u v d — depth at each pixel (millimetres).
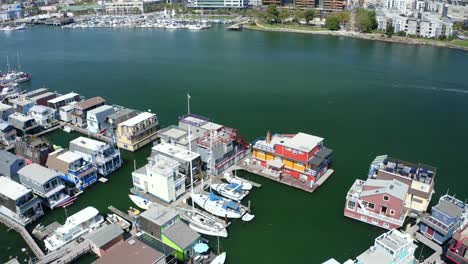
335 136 121312
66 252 68875
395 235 64312
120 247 63031
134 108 144375
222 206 81062
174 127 110000
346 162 104438
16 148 103750
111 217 78750
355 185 84375
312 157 91938
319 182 93000
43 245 73062
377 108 146000
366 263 60406
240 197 86500
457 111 142875
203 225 77312
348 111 142875
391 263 60594
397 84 175750
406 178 80938
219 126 105000
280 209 84312
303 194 89250
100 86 171500
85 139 102188
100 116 118125
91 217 75375
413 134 122875
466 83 176500
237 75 191500
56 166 92688
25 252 71062
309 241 75250
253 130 125750
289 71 199125
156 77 187000
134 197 86250
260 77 188000
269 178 94688
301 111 142750
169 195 84062
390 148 113000
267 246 73938
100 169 96188
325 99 156000
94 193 89875
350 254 71875
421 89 168500
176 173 86000
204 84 176000
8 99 139625
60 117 130500
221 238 75688
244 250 72875
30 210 78938
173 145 99188
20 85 170375
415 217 79875
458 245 66438
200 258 67938
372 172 87812
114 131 114750
